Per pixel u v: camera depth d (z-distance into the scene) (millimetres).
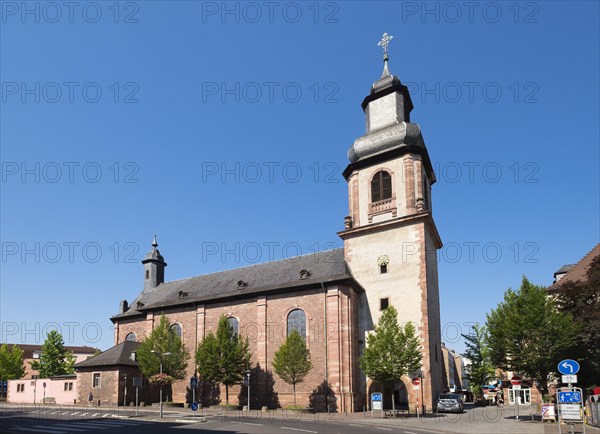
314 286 43906
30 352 118812
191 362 50375
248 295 47812
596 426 26281
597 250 51562
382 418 33531
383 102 47562
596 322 32719
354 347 42031
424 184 45688
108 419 32750
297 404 42000
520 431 24422
